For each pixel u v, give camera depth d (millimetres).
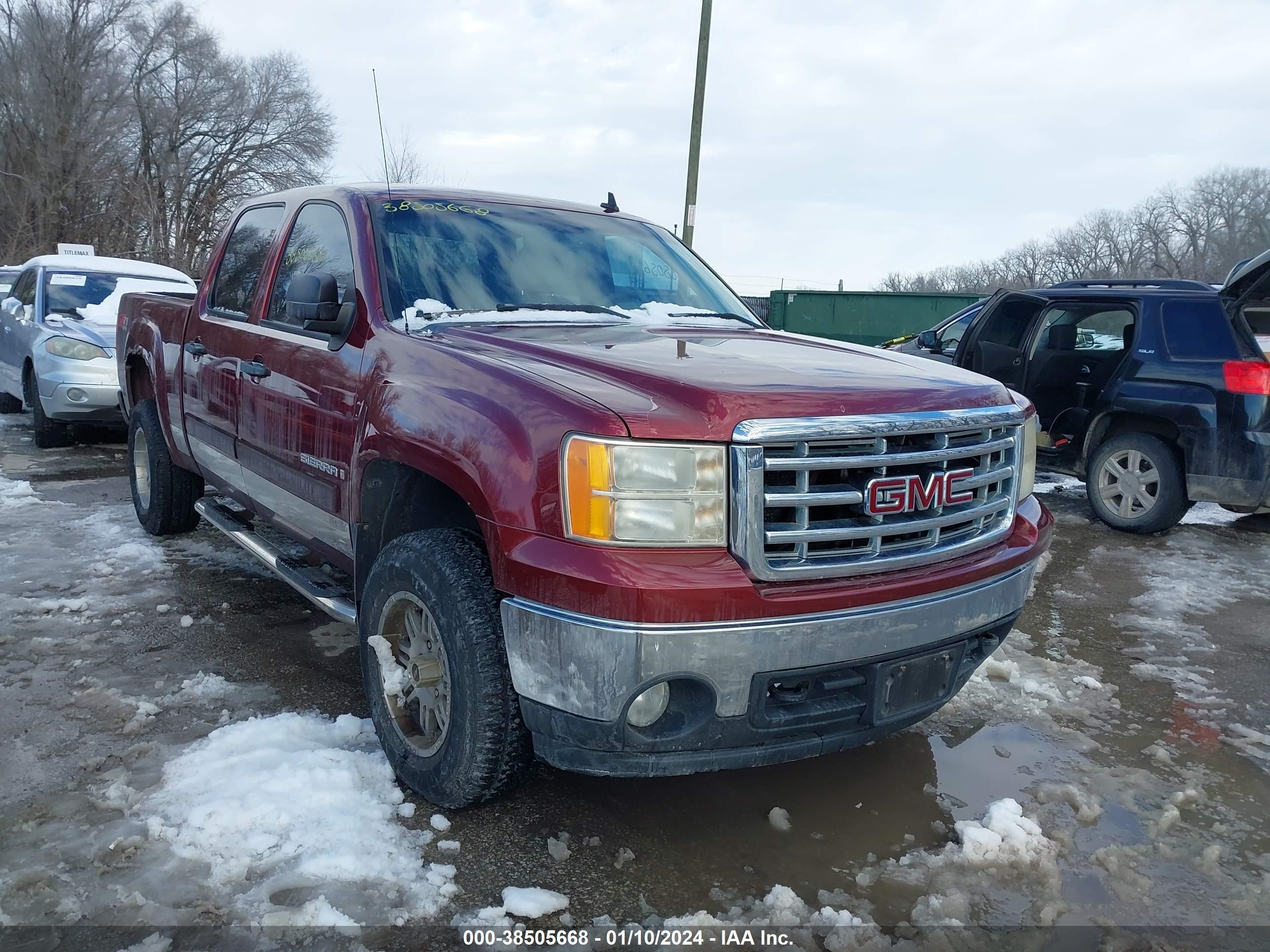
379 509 3184
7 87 39125
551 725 2443
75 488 7195
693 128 14984
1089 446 7090
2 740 3217
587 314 3625
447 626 2684
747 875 2633
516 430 2486
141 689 3664
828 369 2789
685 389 2436
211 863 2549
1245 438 6160
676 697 2420
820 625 2410
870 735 2678
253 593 4832
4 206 40406
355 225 3613
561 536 2367
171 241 40562
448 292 3477
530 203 4184
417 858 2635
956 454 2689
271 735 3232
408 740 2934
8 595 4688
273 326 3951
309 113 44312
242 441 4141
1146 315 6746
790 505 2391
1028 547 2996
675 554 2334
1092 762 3387
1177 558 6184
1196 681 4148
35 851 2588
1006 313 7969
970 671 2945
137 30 41094
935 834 2873
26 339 8938
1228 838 2926
